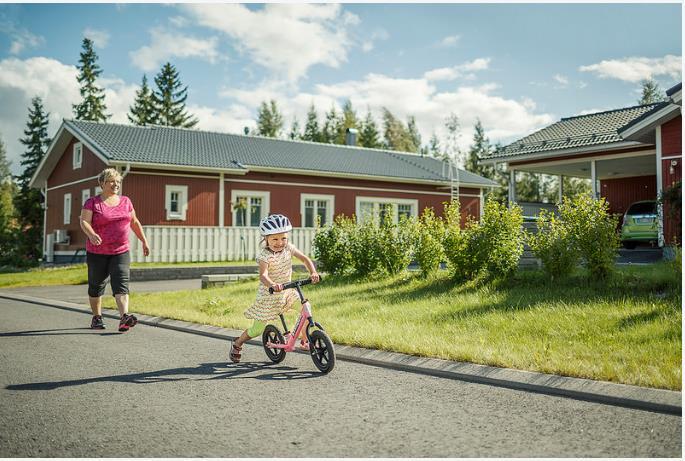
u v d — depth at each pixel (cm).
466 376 514
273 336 599
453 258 987
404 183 2950
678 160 1421
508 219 955
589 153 2042
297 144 3130
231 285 1335
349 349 631
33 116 4828
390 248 1201
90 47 5438
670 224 1339
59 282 1691
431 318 742
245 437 367
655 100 4644
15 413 418
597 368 482
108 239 785
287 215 2627
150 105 6109
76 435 371
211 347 682
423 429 380
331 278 1270
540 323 659
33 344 696
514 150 2208
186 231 2203
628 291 783
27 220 4512
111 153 2250
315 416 409
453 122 6219
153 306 1016
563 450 340
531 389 474
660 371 467
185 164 2308
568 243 880
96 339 735
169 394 470
